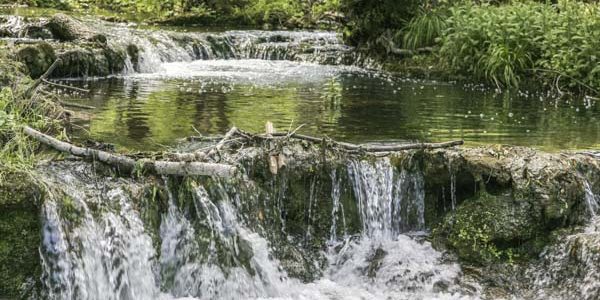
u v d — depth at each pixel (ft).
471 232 19.29
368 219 20.06
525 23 40.70
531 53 39.78
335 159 19.89
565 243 18.74
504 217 19.26
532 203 19.34
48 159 17.71
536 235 19.30
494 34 40.40
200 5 58.44
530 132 26.13
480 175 19.85
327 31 57.26
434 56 42.83
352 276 18.93
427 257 19.20
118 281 16.56
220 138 22.02
